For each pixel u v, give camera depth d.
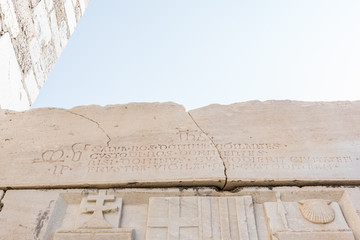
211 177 3.12
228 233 2.77
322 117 3.72
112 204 3.00
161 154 3.34
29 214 2.93
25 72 4.79
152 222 2.85
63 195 3.08
